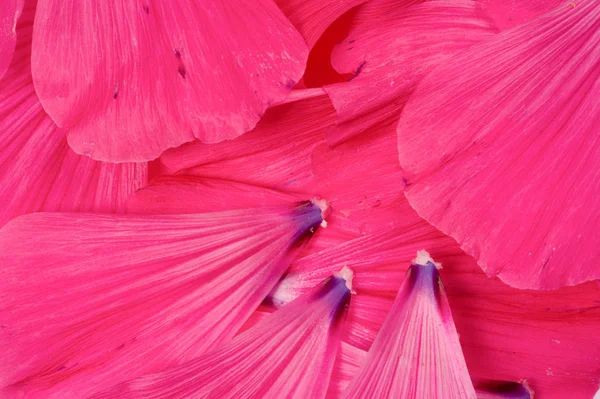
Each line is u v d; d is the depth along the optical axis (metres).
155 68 0.22
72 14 0.21
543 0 0.22
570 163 0.22
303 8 0.22
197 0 0.21
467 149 0.22
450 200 0.22
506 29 0.22
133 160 0.22
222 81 0.22
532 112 0.22
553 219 0.22
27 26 0.22
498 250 0.22
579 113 0.22
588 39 0.22
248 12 0.22
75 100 0.22
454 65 0.22
